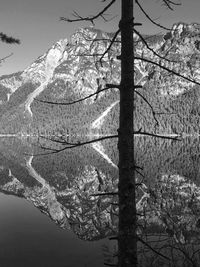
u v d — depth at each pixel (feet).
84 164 249.55
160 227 45.75
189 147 424.87
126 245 20.98
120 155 21.52
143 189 89.71
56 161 289.33
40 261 53.93
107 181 161.79
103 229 71.20
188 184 129.08
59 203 117.19
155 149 384.47
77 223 81.71
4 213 94.02
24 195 133.80
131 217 21.13
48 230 74.69
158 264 35.01
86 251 57.26
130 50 21.47
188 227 42.63
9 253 57.88
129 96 21.40
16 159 312.29
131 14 21.45
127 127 21.33
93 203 112.06
